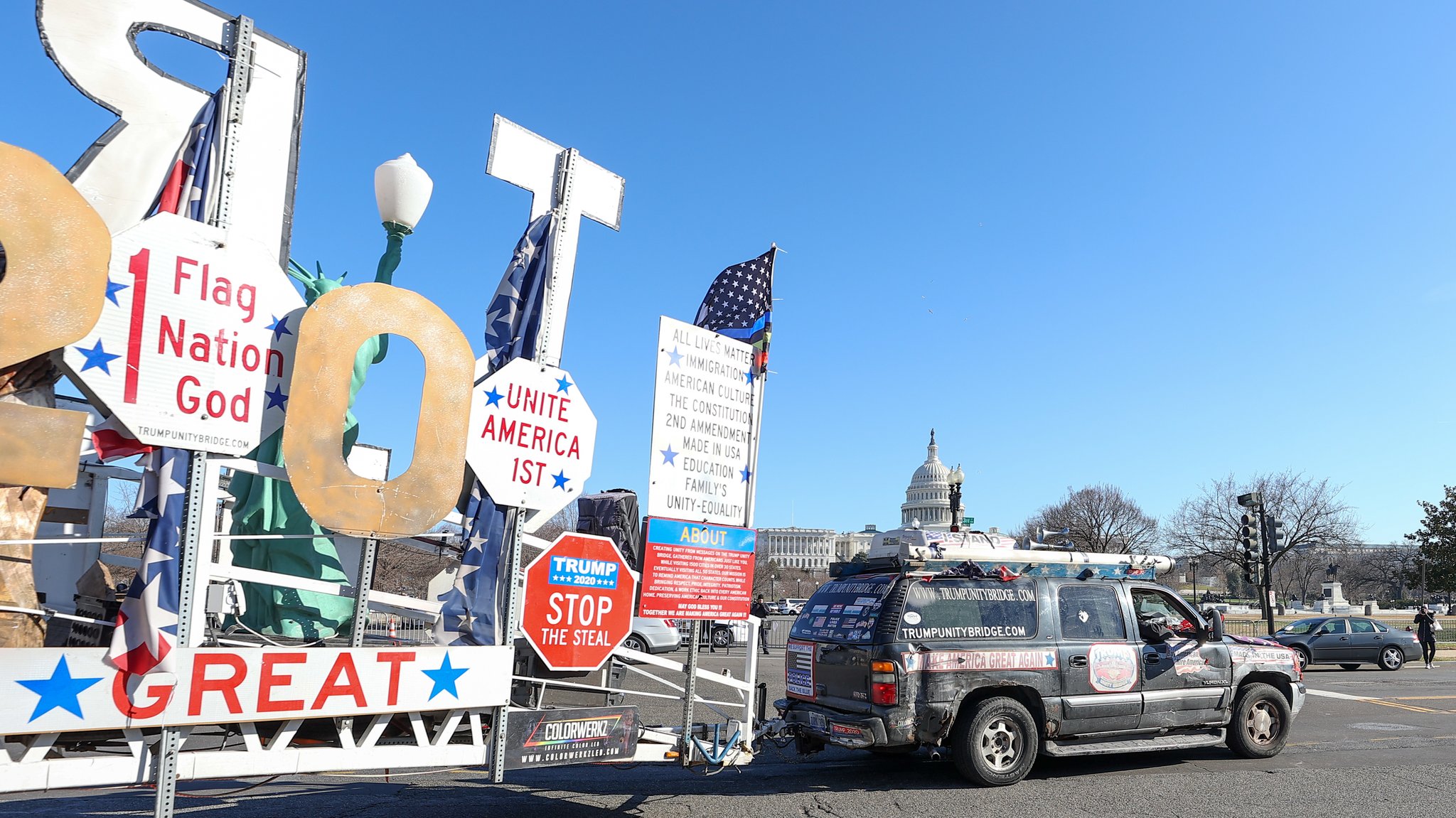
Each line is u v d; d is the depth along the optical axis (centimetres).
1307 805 706
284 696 436
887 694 731
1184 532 5809
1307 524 5381
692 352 625
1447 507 5669
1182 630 905
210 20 435
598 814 638
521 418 536
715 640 2502
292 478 428
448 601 516
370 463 1066
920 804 699
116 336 379
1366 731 1087
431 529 490
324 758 456
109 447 389
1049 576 841
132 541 404
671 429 608
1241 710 890
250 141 440
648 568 591
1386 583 8238
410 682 480
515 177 560
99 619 581
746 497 661
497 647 517
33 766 376
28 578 421
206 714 412
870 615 775
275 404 434
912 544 809
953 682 752
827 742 777
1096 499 7212
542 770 809
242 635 637
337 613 757
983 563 835
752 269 703
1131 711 820
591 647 564
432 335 487
